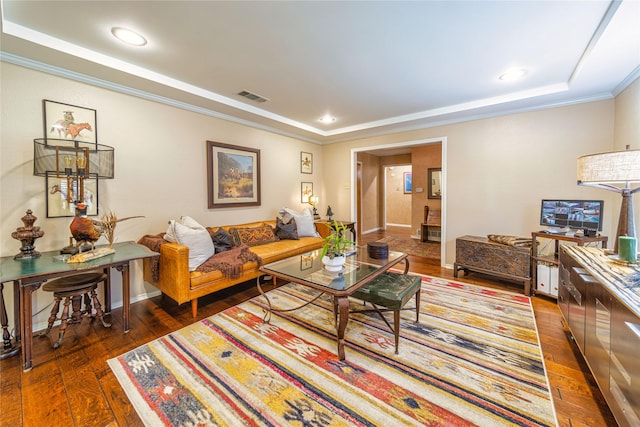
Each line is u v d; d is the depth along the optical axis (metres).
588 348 1.59
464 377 1.67
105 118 2.63
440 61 2.40
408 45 2.14
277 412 1.42
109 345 2.04
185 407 1.45
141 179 2.92
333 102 3.44
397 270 3.99
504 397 1.51
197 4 1.65
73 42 2.06
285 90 3.04
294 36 2.01
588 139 3.07
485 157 3.74
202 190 3.51
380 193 8.35
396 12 1.74
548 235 2.80
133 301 2.90
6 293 2.17
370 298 2.03
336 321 2.36
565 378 1.66
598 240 2.56
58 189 2.28
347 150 5.28
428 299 2.88
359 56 2.31
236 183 3.91
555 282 2.80
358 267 2.45
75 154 2.33
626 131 2.62
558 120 3.24
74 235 2.12
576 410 1.41
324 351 1.96
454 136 3.99
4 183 2.12
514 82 2.84
